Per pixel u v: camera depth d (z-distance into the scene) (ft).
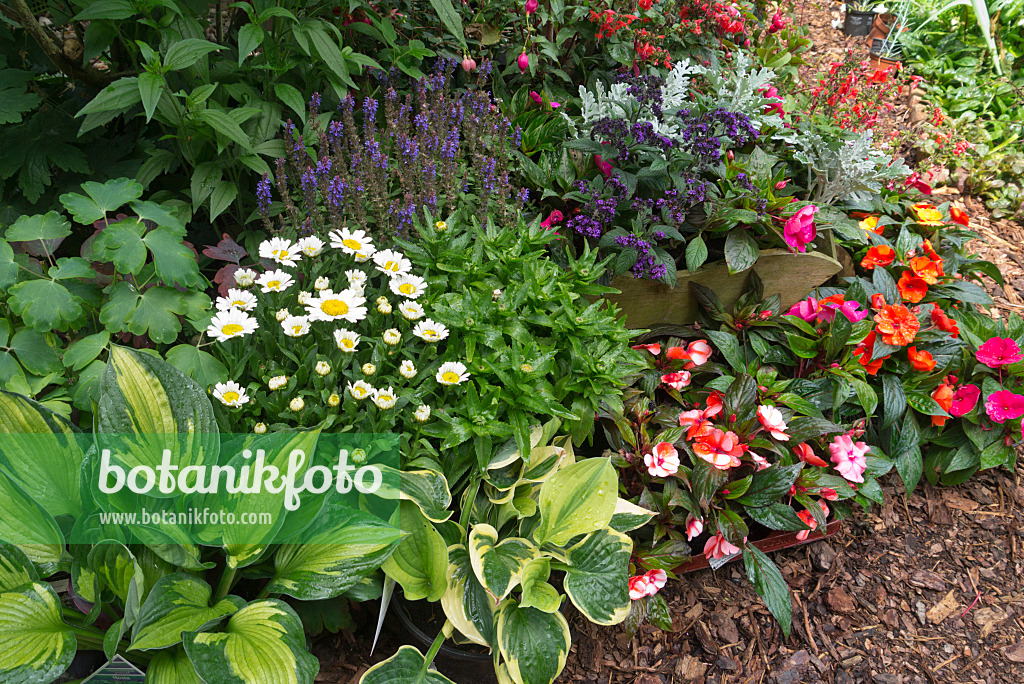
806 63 15.47
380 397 5.90
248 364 6.57
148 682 5.16
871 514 8.95
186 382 5.88
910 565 8.45
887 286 9.82
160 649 5.44
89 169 8.83
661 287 9.31
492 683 6.55
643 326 9.66
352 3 8.89
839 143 10.93
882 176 10.73
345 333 6.18
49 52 8.51
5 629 5.01
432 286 7.29
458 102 9.57
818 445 8.41
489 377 6.84
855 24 18.76
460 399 6.56
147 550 5.82
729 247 9.29
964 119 14.67
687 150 9.21
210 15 9.89
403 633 6.63
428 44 10.82
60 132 8.83
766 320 9.22
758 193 9.78
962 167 13.70
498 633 5.94
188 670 5.26
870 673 7.35
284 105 9.09
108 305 6.56
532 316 7.23
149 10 7.67
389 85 9.59
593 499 6.67
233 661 4.97
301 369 6.16
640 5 11.37
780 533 8.16
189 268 6.84
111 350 5.76
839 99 12.52
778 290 10.02
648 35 11.23
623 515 6.97
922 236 11.10
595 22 11.52
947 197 13.44
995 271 10.61
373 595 5.92
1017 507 9.12
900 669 7.40
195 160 8.59
